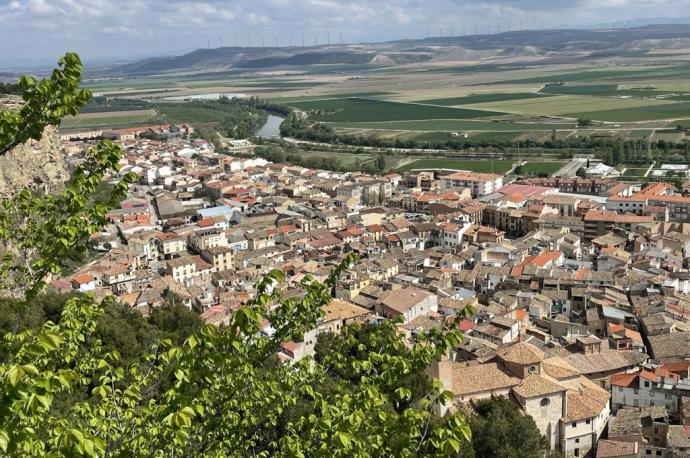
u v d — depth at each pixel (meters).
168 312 158.75
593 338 176.25
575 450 136.50
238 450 50.56
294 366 60.00
